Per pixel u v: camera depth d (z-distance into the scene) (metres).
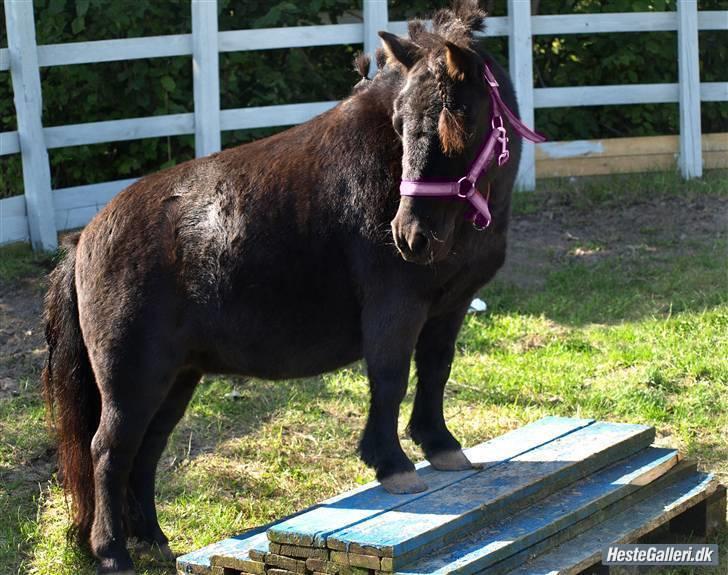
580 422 4.96
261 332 4.21
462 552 3.66
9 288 7.84
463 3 4.06
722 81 10.99
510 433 4.87
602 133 10.99
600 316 7.37
